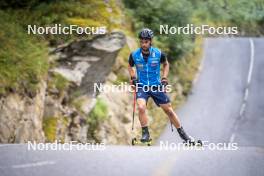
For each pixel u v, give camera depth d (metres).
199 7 89.00
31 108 27.50
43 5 33.69
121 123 38.53
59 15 33.25
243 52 78.88
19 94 26.72
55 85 30.78
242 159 17.16
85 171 14.13
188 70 63.75
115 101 38.94
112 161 15.80
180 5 53.72
